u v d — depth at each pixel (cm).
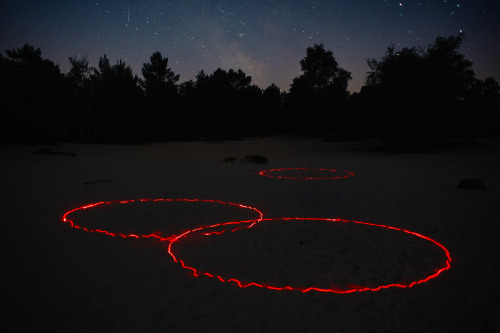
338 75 6047
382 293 483
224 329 395
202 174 1678
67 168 1775
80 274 529
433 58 2975
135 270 547
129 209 946
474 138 3834
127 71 4491
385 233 748
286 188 1302
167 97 5353
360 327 402
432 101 3017
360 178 1577
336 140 4644
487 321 416
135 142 4178
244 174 1688
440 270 557
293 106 6325
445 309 443
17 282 500
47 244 656
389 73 3053
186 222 825
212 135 5859
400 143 3219
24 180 1366
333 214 912
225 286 497
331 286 502
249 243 679
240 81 7450
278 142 4809
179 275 531
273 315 424
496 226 798
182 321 409
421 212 935
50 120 2788
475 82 3381
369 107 3338
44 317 414
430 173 1753
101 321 407
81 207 958
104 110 3938
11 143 2706
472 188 1280
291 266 571
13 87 2797
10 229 741
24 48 2956
